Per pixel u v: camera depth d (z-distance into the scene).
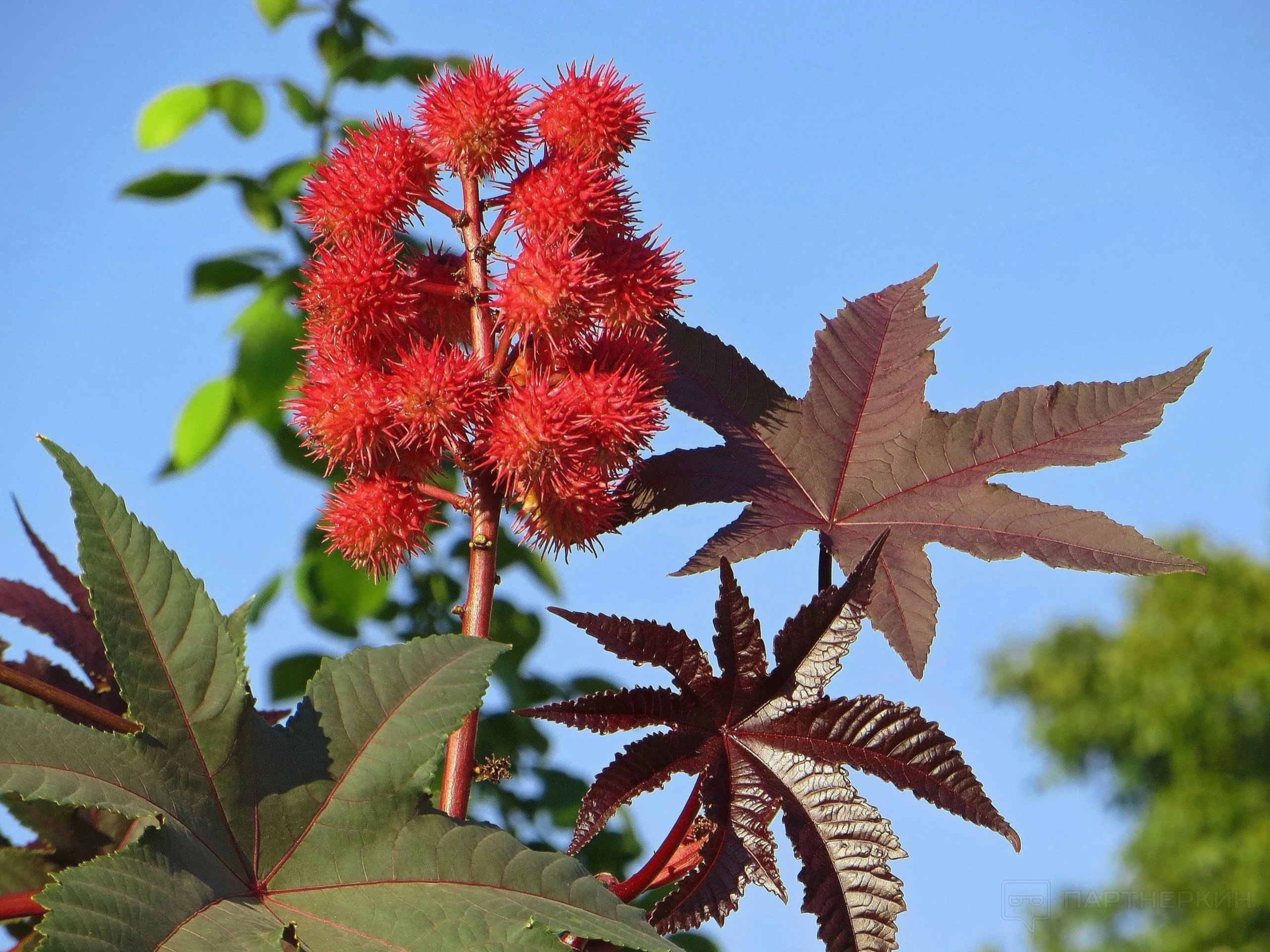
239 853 0.54
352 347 0.61
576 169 0.60
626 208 0.62
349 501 0.61
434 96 0.61
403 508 0.60
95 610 0.53
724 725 0.58
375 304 0.60
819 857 0.57
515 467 0.59
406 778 0.54
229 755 0.54
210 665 0.54
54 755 0.52
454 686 0.55
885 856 0.57
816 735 0.58
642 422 0.60
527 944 0.52
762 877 0.56
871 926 0.56
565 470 0.59
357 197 0.61
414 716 0.55
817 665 0.58
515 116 0.61
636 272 0.61
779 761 0.58
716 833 0.57
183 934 0.51
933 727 0.58
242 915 0.52
